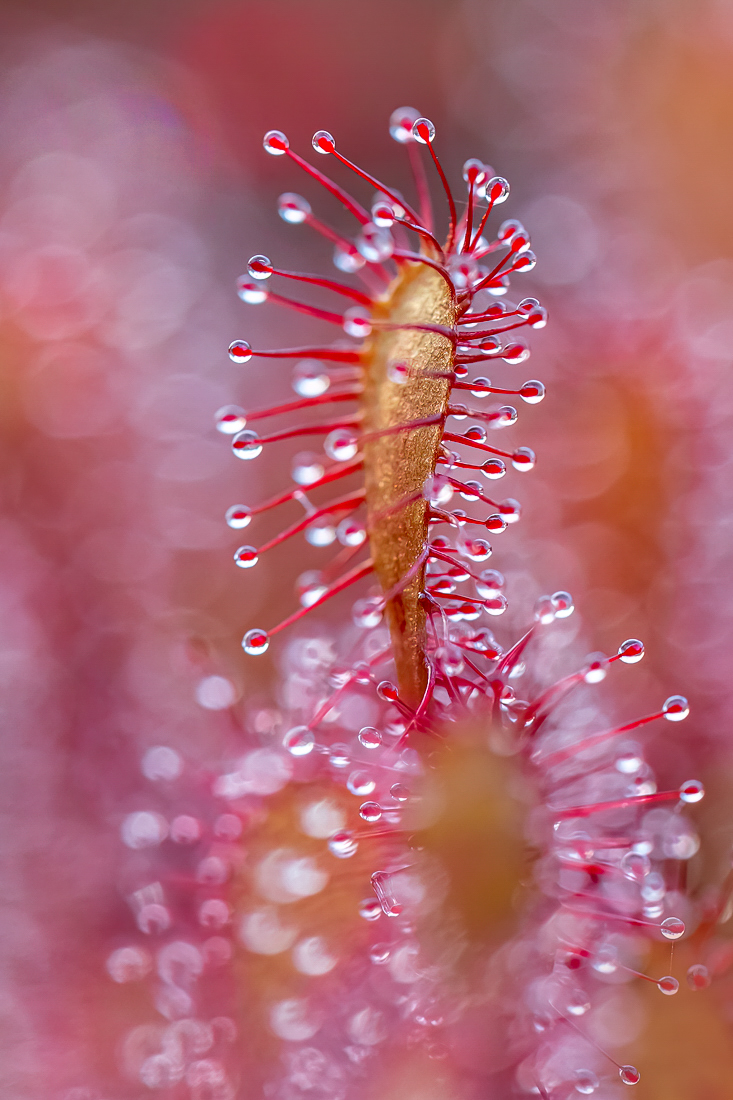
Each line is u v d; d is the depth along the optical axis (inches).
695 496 3.7
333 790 3.2
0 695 3.8
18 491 4.1
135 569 4.0
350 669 3.1
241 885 3.3
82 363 4.3
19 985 3.6
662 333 3.8
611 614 3.6
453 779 2.9
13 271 4.4
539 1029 3.0
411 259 2.9
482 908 3.0
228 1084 3.2
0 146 5.5
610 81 5.2
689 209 4.7
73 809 3.7
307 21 6.3
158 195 5.6
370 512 2.9
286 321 5.3
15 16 6.2
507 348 2.9
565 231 4.8
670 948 3.2
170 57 6.2
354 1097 3.1
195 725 3.7
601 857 3.1
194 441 4.3
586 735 3.2
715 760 3.5
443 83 6.2
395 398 2.9
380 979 3.1
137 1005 3.5
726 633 3.6
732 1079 3.2
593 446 3.8
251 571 4.1
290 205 3.1
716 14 5.0
